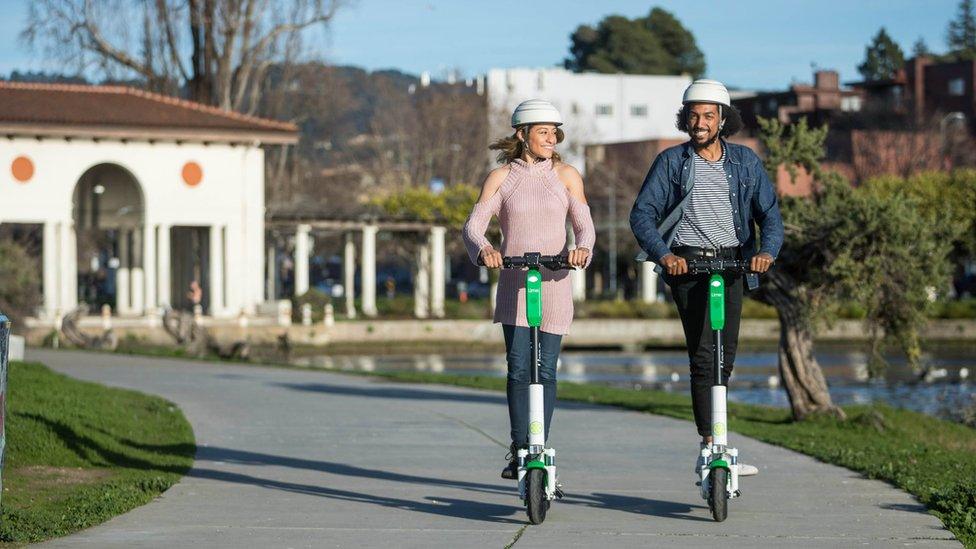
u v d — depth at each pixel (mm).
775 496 13891
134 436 19375
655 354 79312
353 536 11367
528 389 11977
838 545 10969
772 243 11711
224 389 30891
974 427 32531
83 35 85500
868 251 25547
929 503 13211
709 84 11867
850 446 19641
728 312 11984
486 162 126562
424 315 91688
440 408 25672
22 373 26625
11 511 12180
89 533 11516
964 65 140125
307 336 80688
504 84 163125
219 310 80750
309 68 100812
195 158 79500
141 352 51875
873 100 126312
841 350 81500
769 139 26750
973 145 116812
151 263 78562
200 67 88375
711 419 11805
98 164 79000
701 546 10906
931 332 89750
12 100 76625
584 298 109812
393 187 127250
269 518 12344
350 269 95188
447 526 11867
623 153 129625
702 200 11938
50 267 76250
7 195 75500
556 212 11938
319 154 146250
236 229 80438
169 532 11570
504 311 11961
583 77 167750
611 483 15031
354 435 20453
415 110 137125
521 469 11734
